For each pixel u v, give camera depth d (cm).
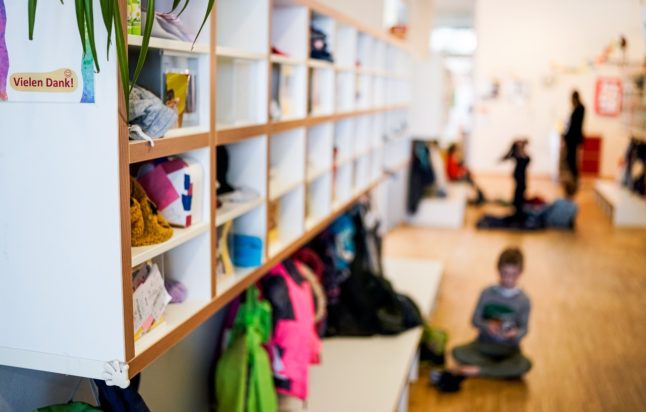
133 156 172
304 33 329
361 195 470
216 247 240
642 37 1181
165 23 195
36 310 178
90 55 162
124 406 186
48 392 205
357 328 389
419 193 834
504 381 399
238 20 269
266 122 273
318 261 377
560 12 1226
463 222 870
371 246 455
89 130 166
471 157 1320
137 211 186
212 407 309
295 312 300
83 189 169
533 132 1278
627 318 513
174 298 220
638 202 863
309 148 390
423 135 799
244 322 281
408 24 866
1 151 172
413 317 405
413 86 783
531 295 568
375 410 299
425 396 379
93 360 176
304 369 297
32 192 172
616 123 1240
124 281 171
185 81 204
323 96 384
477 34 1269
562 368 419
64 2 162
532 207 882
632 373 412
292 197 335
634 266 668
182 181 208
